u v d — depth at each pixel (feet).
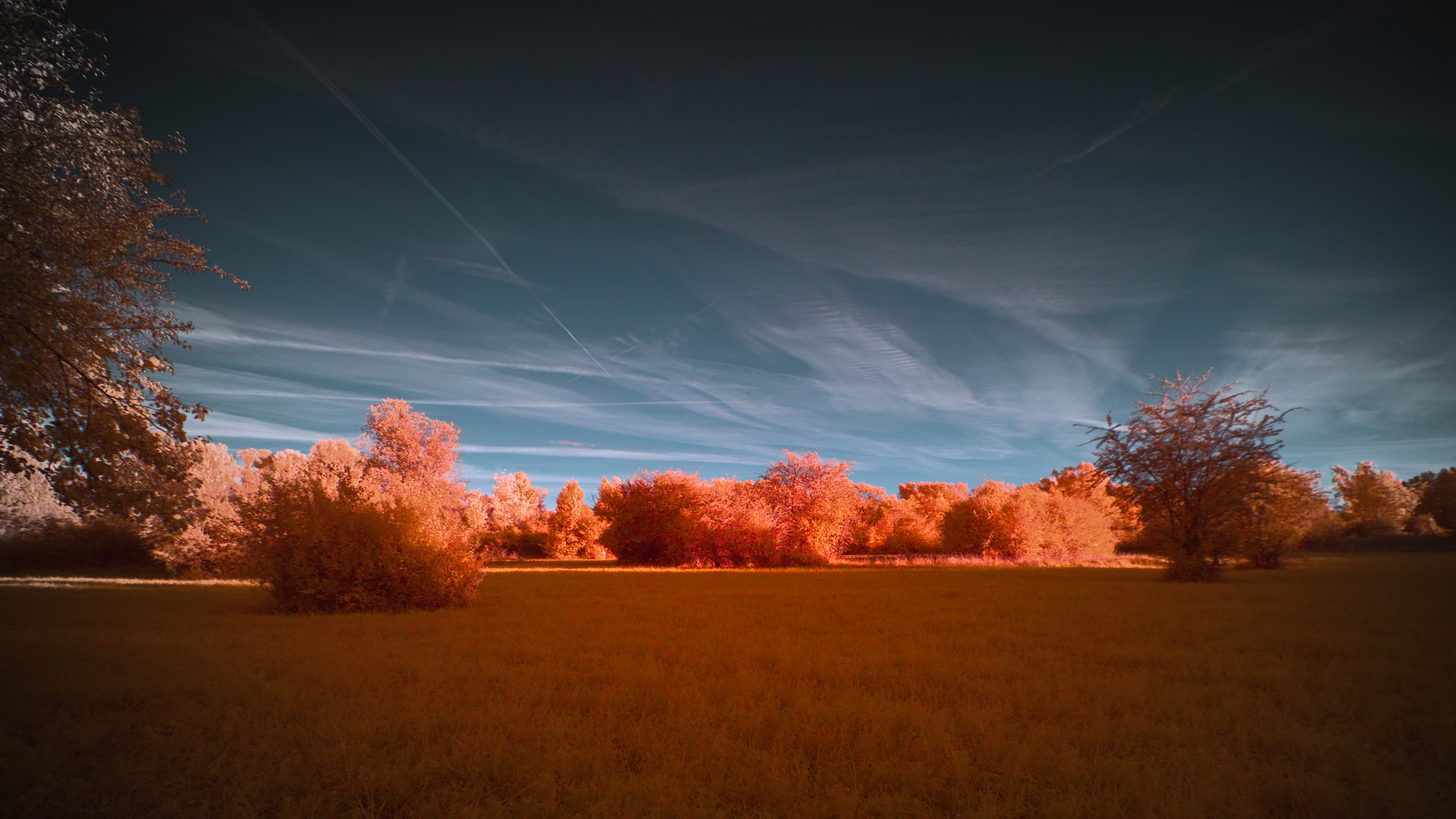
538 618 36.81
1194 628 31.60
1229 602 44.09
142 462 30.27
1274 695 18.28
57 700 18.42
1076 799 10.90
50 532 101.60
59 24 27.35
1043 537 131.95
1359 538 163.63
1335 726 15.35
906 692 19.11
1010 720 16.38
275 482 45.29
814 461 131.13
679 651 25.49
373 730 15.07
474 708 17.04
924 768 12.68
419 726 15.26
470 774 12.48
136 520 30.53
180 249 31.68
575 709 17.12
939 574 86.84
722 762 12.75
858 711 16.48
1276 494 71.82
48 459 27.71
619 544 130.82
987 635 29.63
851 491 133.28
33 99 26.66
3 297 24.32
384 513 44.75
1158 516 75.51
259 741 14.29
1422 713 16.25
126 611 41.88
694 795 11.35
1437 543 153.79
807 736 14.49
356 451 151.43
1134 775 11.98
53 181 26.76
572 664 23.43
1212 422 72.18
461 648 26.61
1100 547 138.51
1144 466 74.13
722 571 101.81
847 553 186.80
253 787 11.70
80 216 27.61
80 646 27.09
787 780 11.71
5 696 18.33
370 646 27.43
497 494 203.31
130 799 11.53
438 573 43.73
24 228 26.04
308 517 42.88
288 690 18.71
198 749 13.83
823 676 20.89
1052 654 24.62
